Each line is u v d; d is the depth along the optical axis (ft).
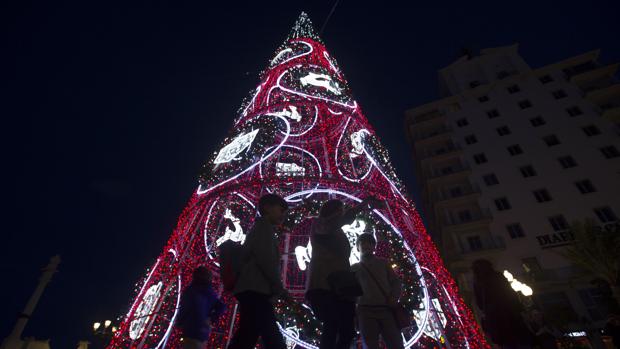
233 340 8.82
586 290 71.46
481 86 126.00
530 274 76.69
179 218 34.63
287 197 32.19
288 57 53.36
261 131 38.47
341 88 46.09
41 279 57.82
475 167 105.91
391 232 28.09
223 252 10.04
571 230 73.61
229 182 34.65
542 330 26.27
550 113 108.47
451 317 30.68
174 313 28.12
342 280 10.50
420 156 122.01
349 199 32.89
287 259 31.86
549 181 93.45
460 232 92.99
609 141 94.89
